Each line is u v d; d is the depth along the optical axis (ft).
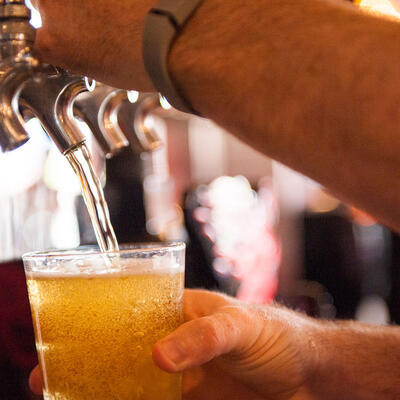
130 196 6.11
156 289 1.45
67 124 1.51
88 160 1.53
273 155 1.31
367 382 2.08
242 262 9.16
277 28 1.28
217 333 1.50
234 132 1.34
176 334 1.44
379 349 2.14
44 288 1.45
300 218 13.83
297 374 1.88
